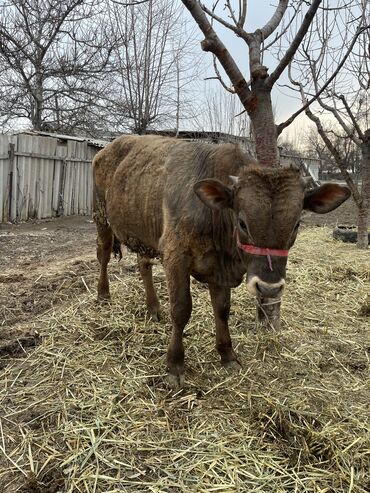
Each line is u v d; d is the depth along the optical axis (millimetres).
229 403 3576
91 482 2752
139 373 3943
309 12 3779
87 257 7934
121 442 3062
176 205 3693
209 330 4727
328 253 8469
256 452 3025
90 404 3463
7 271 6887
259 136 4570
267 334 4715
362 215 8984
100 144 15078
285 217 2887
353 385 3965
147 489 2711
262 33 4605
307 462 2986
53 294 5746
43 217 13805
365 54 7422
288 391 3777
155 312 5012
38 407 3469
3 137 12352
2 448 3062
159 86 16438
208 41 4078
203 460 2939
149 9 14758
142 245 4617
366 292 6289
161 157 4227
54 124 19844
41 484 2764
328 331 5031
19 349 4359
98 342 4441
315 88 6730
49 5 17328
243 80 4355
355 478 2863
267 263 2926
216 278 3760
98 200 5355
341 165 8703
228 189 3141
